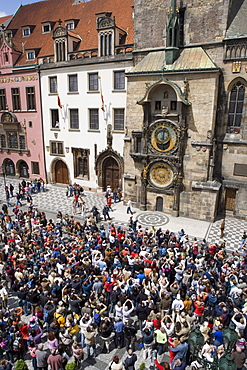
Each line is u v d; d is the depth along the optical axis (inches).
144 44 1200.2
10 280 709.3
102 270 679.7
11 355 491.8
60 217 1029.8
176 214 1200.8
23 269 669.3
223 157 1157.7
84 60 1387.8
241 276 626.5
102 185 1508.4
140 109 1205.1
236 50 1040.8
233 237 1022.4
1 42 1685.5
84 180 1565.0
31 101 1653.5
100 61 1342.3
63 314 534.0
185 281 644.7
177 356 437.1
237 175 1151.6
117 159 1413.6
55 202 1407.5
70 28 1616.6
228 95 1099.9
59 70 1487.5
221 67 1079.6
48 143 1643.7
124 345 535.5
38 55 1640.0
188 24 1095.6
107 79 1353.3
